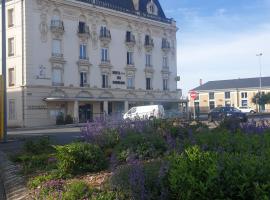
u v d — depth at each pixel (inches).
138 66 2345.0
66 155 342.0
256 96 3449.8
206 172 185.8
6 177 396.8
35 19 1857.8
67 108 1982.0
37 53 1860.2
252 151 265.3
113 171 307.1
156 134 414.0
